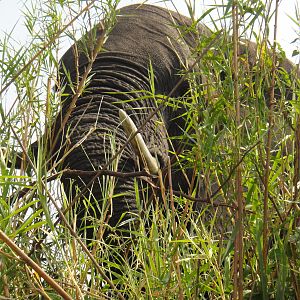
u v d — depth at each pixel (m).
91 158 10.49
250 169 8.17
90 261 7.85
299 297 7.80
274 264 8.08
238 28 8.07
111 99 11.55
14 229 7.51
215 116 7.91
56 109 9.38
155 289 7.73
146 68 12.42
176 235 7.89
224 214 8.34
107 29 9.67
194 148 8.35
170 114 12.28
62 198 8.43
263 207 8.19
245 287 8.09
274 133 8.37
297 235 7.73
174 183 11.64
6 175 7.19
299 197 8.15
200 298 8.21
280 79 9.08
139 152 9.17
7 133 8.43
